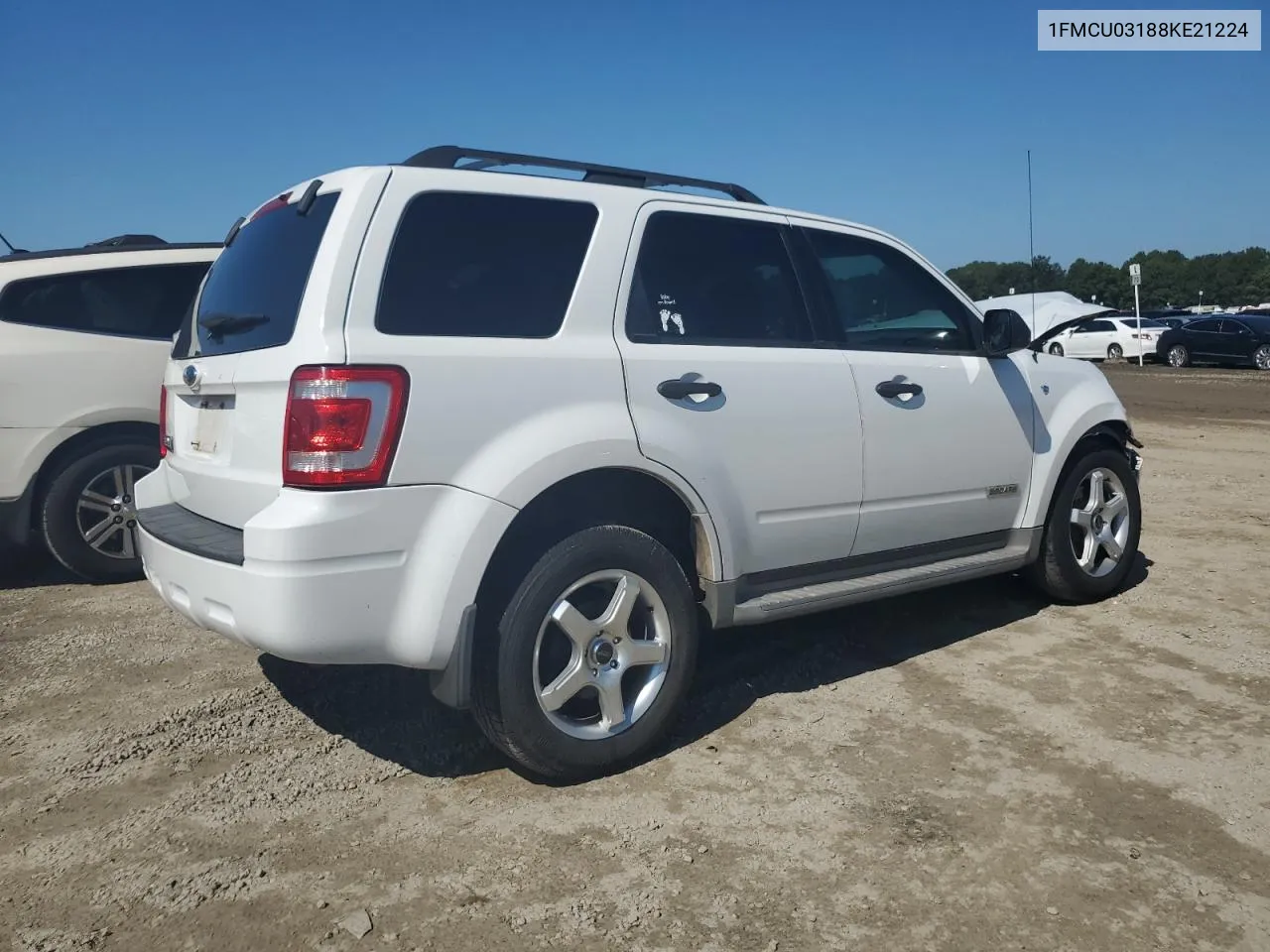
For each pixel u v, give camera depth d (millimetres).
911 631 4918
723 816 3150
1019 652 4594
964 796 3260
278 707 4023
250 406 3156
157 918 2646
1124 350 29047
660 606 3500
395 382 2971
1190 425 13602
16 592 5719
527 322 3314
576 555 3266
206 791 3334
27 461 5551
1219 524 7266
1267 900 2701
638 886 2779
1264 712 3891
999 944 2531
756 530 3814
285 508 2902
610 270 3531
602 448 3301
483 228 3314
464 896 2734
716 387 3652
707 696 4098
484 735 3527
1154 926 2598
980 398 4641
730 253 3945
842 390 4070
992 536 4852
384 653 3021
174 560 3301
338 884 2797
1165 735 3701
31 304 5660
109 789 3352
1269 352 25000
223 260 3963
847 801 3234
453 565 3023
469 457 3086
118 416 5773
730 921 2623
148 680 4320
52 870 2881
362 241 3066
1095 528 5258
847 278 4363
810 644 4715
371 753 3621
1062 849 2951
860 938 2557
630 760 3473
